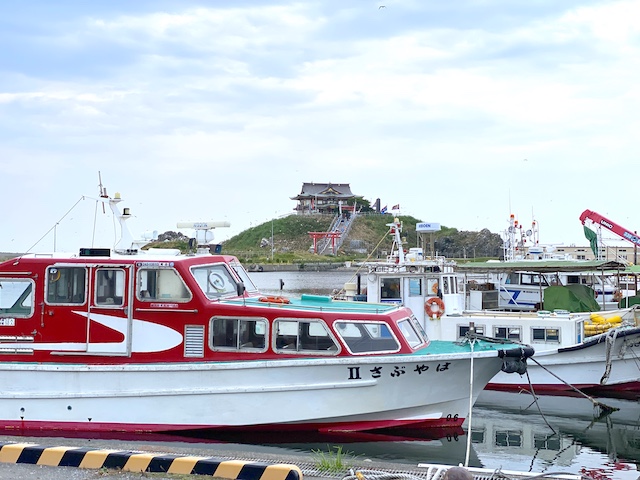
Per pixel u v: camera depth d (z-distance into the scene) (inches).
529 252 1154.0
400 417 550.0
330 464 367.6
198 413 526.0
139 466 354.6
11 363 537.3
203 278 555.5
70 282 545.3
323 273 3799.2
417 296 848.9
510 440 586.2
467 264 1002.1
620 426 637.3
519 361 554.3
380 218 5022.1
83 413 529.0
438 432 566.9
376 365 529.0
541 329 805.9
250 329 536.4
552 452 551.8
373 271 866.1
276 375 525.3
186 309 536.4
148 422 526.9
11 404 533.6
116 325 539.5
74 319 541.6
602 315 855.7
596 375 784.3
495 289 1059.3
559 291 917.8
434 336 837.8
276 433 537.3
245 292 595.5
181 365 525.0
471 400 495.8
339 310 552.7
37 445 378.0
